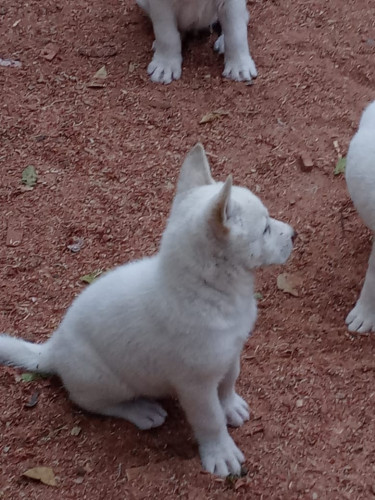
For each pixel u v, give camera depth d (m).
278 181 1.72
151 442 1.46
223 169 1.74
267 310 1.58
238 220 1.33
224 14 1.83
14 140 1.78
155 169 1.74
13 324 1.57
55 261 1.63
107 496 1.41
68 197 1.71
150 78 1.86
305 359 1.53
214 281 1.35
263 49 1.90
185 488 1.42
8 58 1.90
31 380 1.50
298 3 1.97
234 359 1.41
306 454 1.45
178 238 1.34
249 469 1.44
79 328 1.43
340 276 1.61
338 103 1.82
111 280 1.42
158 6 1.82
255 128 1.79
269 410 1.48
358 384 1.50
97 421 1.47
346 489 1.42
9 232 1.67
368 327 1.55
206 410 1.41
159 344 1.37
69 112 1.82
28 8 1.98
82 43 1.92
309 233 1.66
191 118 1.81
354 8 1.96
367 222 1.51
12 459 1.44
